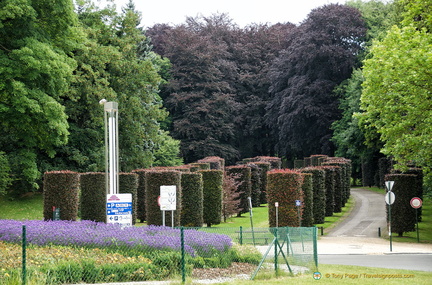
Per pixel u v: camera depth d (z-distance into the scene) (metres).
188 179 35.88
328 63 76.19
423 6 33.09
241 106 88.06
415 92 29.12
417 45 29.02
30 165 33.53
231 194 42.50
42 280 12.12
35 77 29.52
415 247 29.97
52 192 30.88
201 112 85.06
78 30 34.91
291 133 79.75
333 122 74.00
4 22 30.34
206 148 82.44
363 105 33.28
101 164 47.50
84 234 17.23
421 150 30.97
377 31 71.56
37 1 30.97
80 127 50.09
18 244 17.62
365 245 30.72
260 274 14.82
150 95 55.97
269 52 93.94
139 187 40.16
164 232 17.88
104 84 48.53
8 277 11.91
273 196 34.34
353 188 69.88
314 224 40.44
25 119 30.50
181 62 86.06
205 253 16.25
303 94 76.12
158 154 67.69
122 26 54.53
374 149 63.19
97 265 13.80
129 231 17.92
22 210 41.78
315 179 40.66
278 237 16.05
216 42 93.44
